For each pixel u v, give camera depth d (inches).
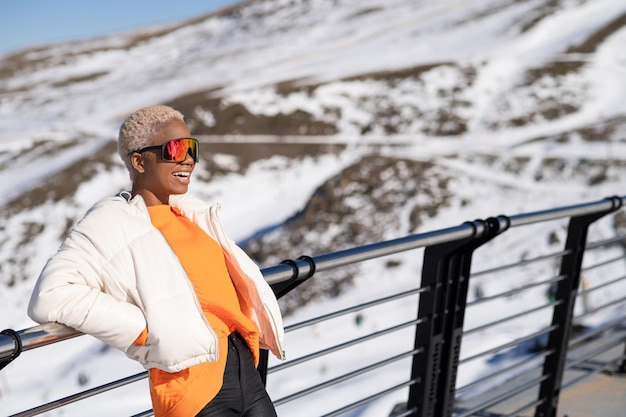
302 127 3472.0
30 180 3144.7
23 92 5447.8
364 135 3393.2
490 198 2391.7
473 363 738.8
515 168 2588.6
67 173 3065.9
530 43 4343.0
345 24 5753.0
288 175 3024.1
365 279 1956.2
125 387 1127.0
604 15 4618.6
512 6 5211.6
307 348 1501.0
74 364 1681.8
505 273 1732.3
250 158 3166.8
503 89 3700.8
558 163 2564.0
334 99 3718.0
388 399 609.3
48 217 2802.7
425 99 3631.9
